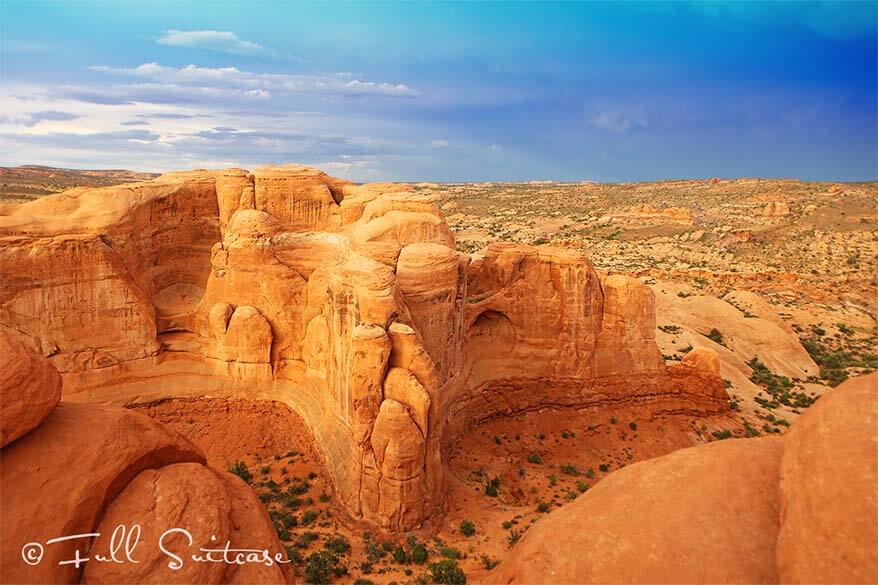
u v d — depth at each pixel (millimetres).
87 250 28594
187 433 29516
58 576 7742
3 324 26984
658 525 6945
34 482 8219
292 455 28094
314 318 30109
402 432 21984
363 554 20875
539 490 28406
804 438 6395
